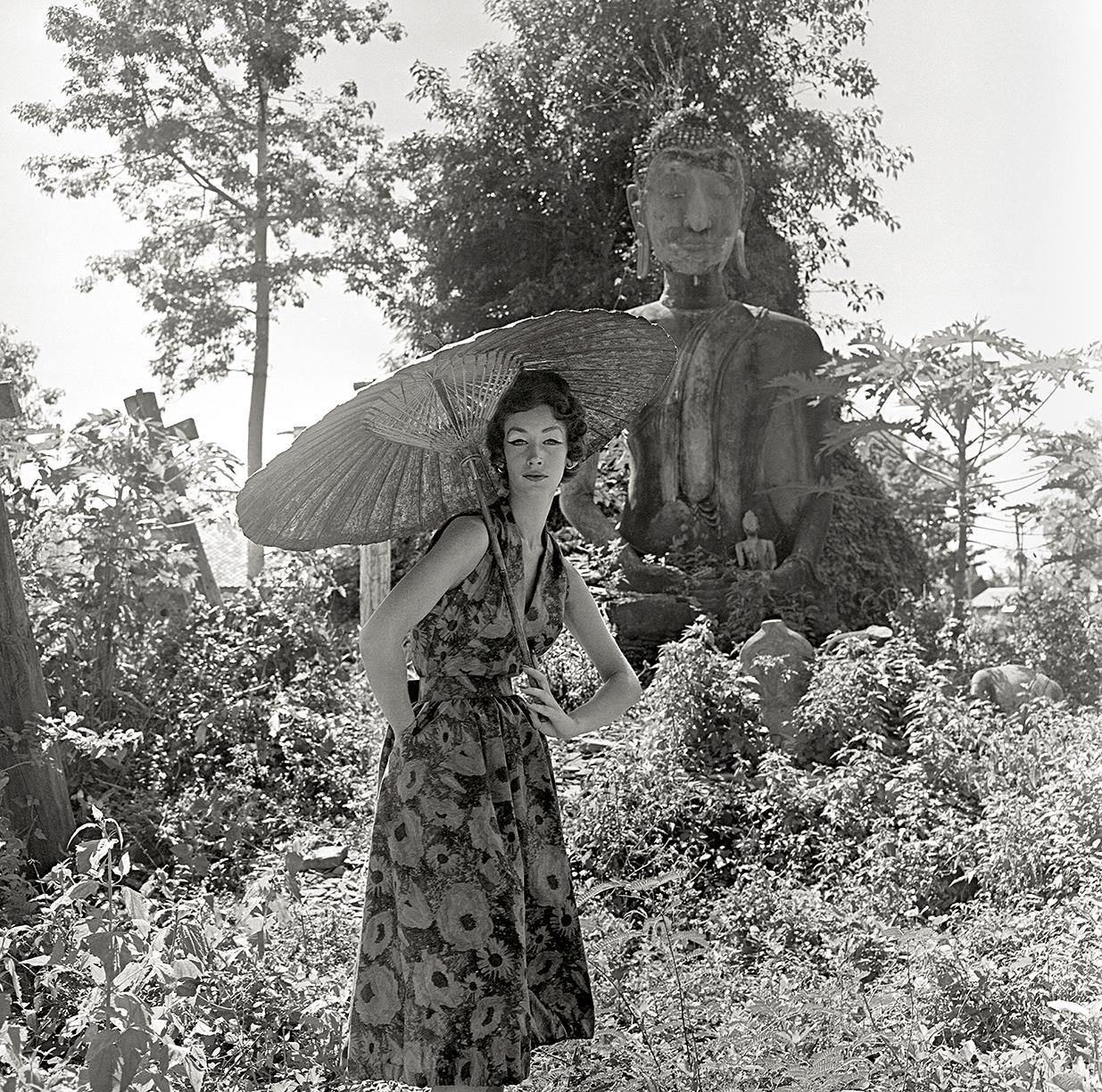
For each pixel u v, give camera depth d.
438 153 15.54
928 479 11.85
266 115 18.27
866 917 4.69
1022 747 6.15
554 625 3.19
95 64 17.80
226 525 8.62
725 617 9.07
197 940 3.43
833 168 13.64
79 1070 2.96
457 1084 2.80
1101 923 4.11
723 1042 3.34
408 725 2.94
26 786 5.82
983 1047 3.67
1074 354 8.23
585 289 14.20
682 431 9.93
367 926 2.97
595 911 4.51
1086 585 9.15
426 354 3.04
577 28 14.34
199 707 7.79
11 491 7.69
